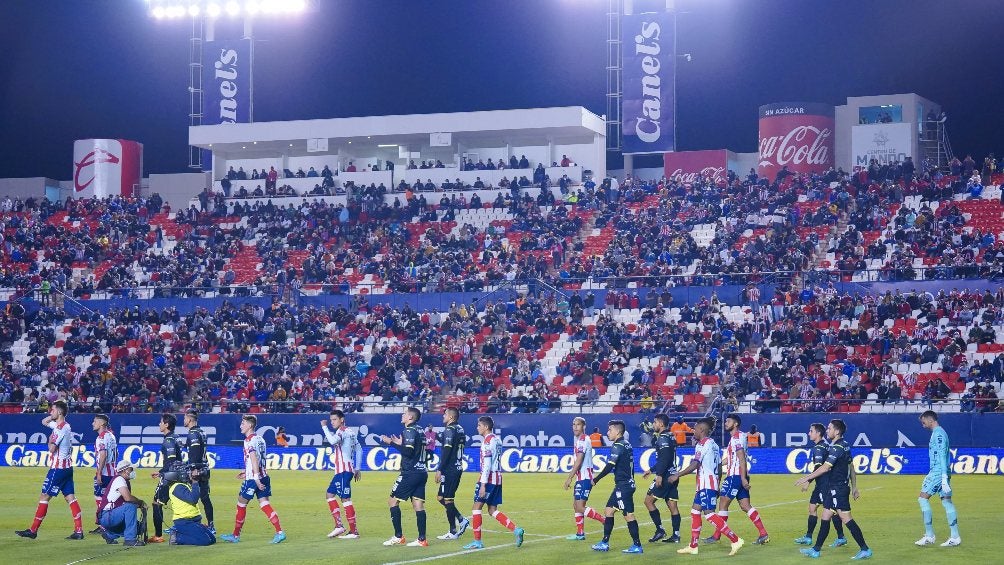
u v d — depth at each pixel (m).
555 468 42.41
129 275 58.06
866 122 63.12
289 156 66.56
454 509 20.34
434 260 56.12
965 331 46.31
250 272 58.19
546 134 63.09
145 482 37.25
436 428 45.19
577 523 20.28
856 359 45.03
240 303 55.12
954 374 43.78
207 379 50.12
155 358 51.94
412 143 64.81
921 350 45.00
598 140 63.81
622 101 64.50
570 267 54.62
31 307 56.88
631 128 63.62
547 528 22.95
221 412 48.19
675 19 63.03
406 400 47.09
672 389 46.03
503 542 20.28
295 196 63.25
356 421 45.94
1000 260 47.94
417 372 48.41
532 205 59.16
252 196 63.69
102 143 69.56
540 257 55.12
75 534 20.84
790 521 24.16
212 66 66.94
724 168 65.06
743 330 47.94
